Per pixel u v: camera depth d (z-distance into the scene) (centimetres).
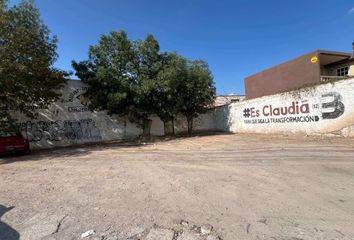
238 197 527
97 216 474
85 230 420
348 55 1969
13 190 685
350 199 487
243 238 366
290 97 1666
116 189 636
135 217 460
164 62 2195
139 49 2108
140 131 2392
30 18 1524
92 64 2091
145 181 696
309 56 1988
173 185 640
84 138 2152
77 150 1609
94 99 1994
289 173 693
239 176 691
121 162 1024
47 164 1080
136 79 2055
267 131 1912
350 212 430
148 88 1911
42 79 1612
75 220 461
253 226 399
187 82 2166
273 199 505
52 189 671
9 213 512
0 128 1528
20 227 444
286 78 2236
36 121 1962
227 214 449
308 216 421
